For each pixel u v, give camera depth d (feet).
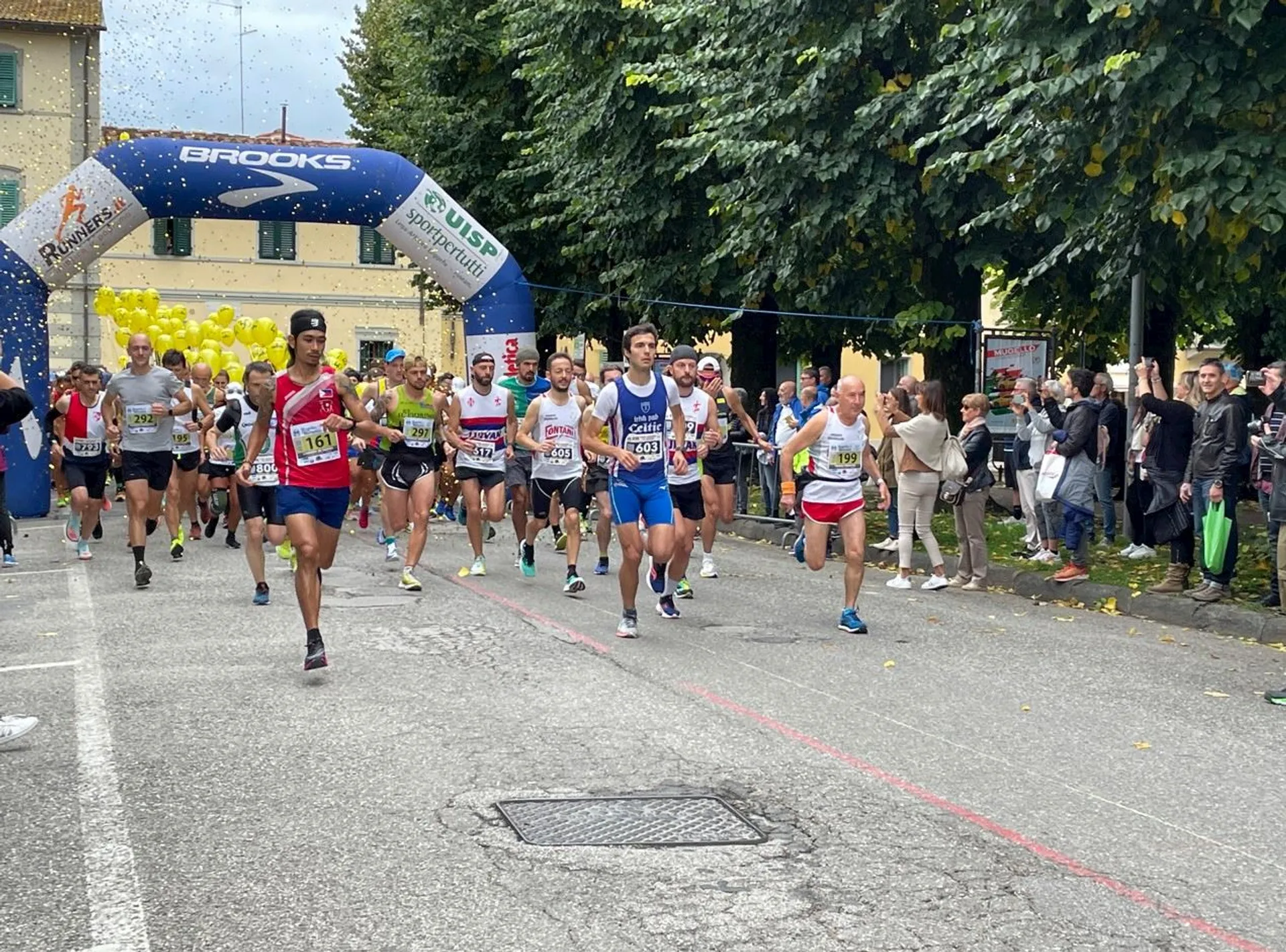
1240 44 34.09
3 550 45.16
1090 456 43.32
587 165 75.25
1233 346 93.66
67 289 120.88
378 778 18.97
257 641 29.96
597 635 30.91
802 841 16.53
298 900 14.40
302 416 25.58
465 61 89.92
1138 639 32.76
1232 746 21.97
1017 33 39.73
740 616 34.40
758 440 45.09
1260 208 34.30
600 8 71.10
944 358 61.57
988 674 27.48
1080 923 14.12
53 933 13.51
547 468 39.47
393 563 44.80
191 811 17.48
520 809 17.58
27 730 20.97
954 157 43.86
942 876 15.39
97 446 47.03
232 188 63.46
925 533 42.06
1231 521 36.09
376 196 65.05
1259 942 13.73
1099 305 58.85
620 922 13.84
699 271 72.49
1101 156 38.63
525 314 68.64
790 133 55.11
